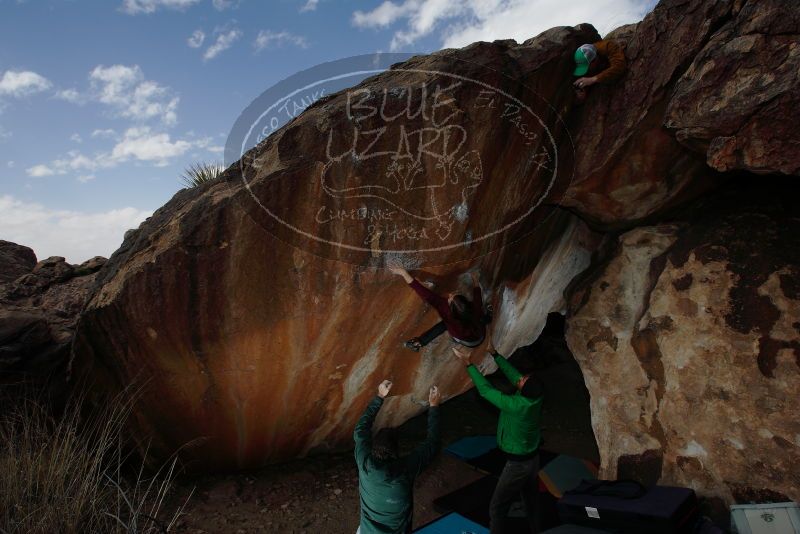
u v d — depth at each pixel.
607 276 4.40
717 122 2.85
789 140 2.63
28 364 4.23
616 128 3.60
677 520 2.95
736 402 3.41
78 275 5.79
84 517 3.32
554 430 5.84
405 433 5.74
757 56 2.69
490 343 4.83
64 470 3.47
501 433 3.52
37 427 3.72
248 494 4.37
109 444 3.87
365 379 4.44
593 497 3.28
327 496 4.42
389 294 3.86
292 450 4.84
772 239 3.63
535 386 3.44
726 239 3.78
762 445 3.25
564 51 3.43
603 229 4.51
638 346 4.04
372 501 2.84
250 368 3.94
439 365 4.69
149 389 3.91
